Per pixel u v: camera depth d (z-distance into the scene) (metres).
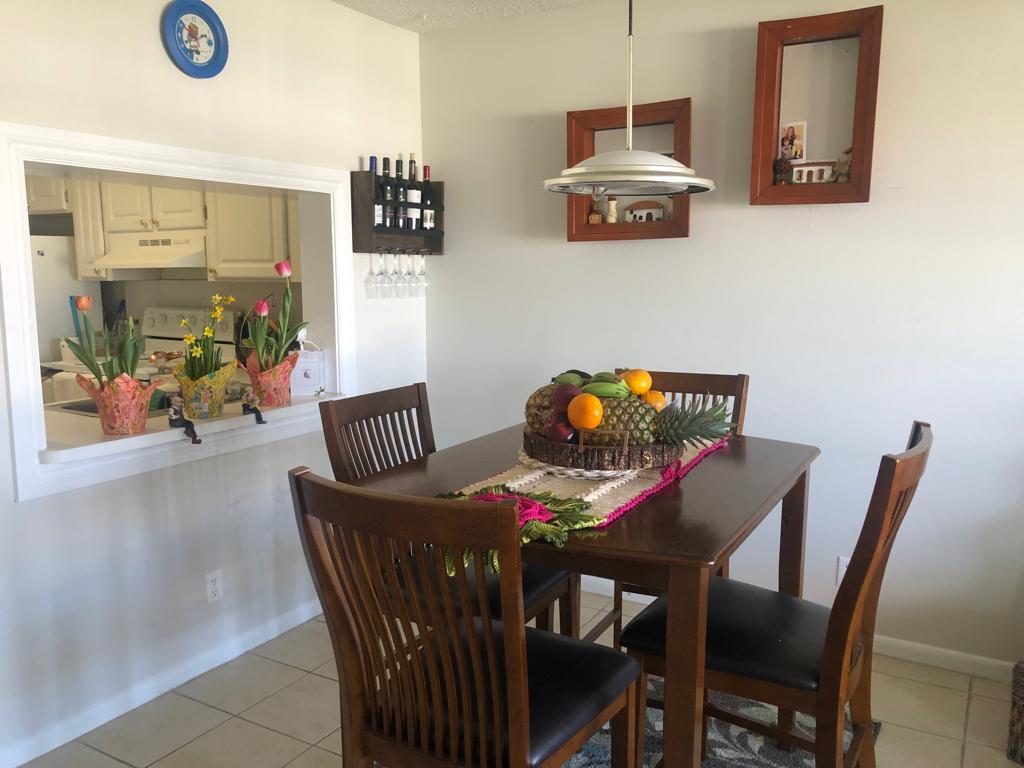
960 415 2.53
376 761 1.51
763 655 1.65
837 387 2.72
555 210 3.18
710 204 2.85
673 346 3.00
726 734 2.28
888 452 2.66
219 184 2.59
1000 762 2.14
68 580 2.21
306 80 2.82
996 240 2.42
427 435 2.52
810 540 2.83
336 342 3.07
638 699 1.84
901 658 2.71
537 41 3.12
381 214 3.08
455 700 1.36
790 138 2.64
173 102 2.35
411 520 1.24
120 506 2.33
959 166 2.44
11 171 1.97
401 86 3.31
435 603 1.31
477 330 3.44
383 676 1.46
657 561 1.42
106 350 2.37
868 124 2.46
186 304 4.44
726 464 2.10
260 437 2.75
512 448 2.27
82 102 2.12
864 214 2.60
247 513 2.77
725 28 2.74
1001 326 2.44
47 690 2.19
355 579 1.39
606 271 3.10
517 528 1.18
